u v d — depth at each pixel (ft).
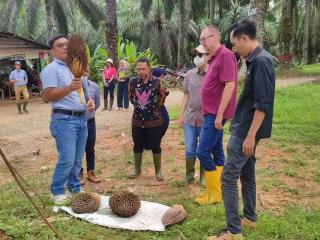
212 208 17.39
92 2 114.83
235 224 14.30
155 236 15.38
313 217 16.70
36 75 74.33
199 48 19.34
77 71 16.87
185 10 115.03
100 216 16.99
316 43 141.49
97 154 28.30
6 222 16.56
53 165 26.73
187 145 20.68
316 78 77.30
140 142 22.13
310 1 131.75
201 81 19.86
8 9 118.01
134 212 16.93
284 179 21.83
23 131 41.27
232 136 14.21
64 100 18.11
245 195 15.56
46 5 106.22
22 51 70.33
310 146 28.22
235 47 13.91
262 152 26.94
